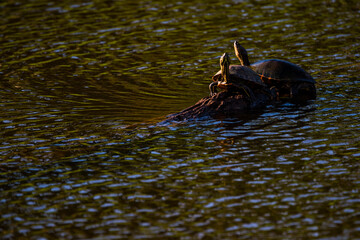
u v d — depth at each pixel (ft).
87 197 74.08
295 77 116.57
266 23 180.65
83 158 87.97
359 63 136.77
